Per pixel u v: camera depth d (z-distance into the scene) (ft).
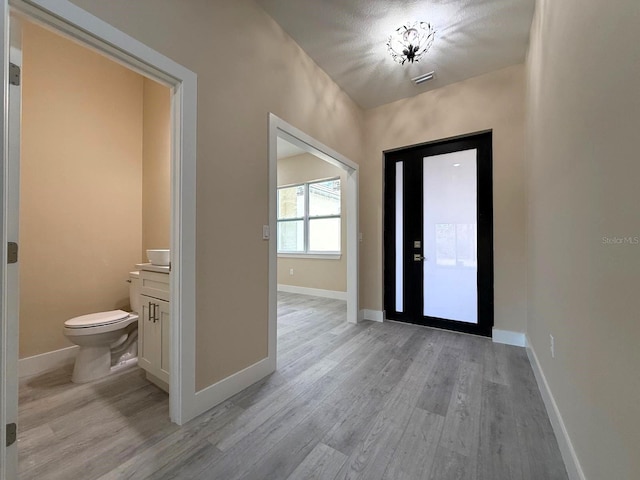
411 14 6.89
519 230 8.79
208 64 5.45
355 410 5.32
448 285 10.36
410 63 8.80
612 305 2.65
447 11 6.76
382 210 11.61
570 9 3.98
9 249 3.42
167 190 8.32
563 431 4.17
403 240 11.32
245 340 6.21
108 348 6.90
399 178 11.47
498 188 9.16
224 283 5.74
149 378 6.56
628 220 2.36
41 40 7.30
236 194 6.02
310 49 8.15
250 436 4.59
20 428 4.78
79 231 7.93
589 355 3.22
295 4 6.64
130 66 4.43
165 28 4.73
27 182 7.07
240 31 6.17
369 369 7.09
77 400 5.69
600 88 2.96
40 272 7.20
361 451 4.27
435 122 10.32
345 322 11.35
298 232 18.84
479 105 9.48
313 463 4.04
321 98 9.04
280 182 19.35
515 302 8.84
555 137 4.84
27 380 6.56
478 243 9.75
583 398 3.39
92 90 8.28
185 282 4.98
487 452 4.26
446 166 10.43
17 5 3.28
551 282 5.16
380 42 7.87
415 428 4.81
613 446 2.60
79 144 7.98
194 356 5.13
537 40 6.47
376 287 11.69
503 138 9.08
